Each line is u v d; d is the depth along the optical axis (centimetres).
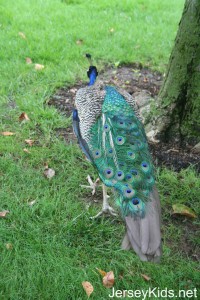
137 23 580
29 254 327
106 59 505
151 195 309
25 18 561
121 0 646
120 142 324
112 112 337
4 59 489
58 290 311
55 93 452
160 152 397
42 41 519
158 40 545
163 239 341
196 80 389
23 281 314
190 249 339
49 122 417
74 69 482
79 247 333
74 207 353
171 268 327
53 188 366
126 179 311
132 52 519
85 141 337
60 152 392
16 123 415
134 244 292
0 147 392
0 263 321
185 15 381
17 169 374
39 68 477
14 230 339
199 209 361
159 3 653
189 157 395
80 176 376
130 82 473
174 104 397
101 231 342
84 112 344
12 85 453
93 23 567
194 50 383
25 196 359
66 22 562
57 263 322
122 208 303
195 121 396
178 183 376
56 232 340
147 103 436
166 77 400
